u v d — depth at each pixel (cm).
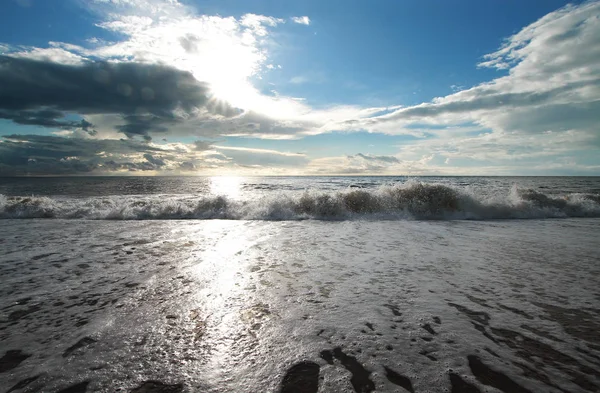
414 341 212
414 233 640
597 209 970
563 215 930
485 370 180
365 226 736
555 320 244
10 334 219
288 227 718
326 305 272
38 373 175
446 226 736
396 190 984
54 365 183
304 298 288
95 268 381
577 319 246
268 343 210
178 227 710
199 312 258
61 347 203
